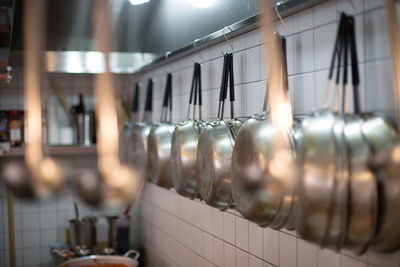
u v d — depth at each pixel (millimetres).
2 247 3059
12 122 2854
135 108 2639
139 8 2139
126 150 2609
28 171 1247
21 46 2123
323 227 1030
